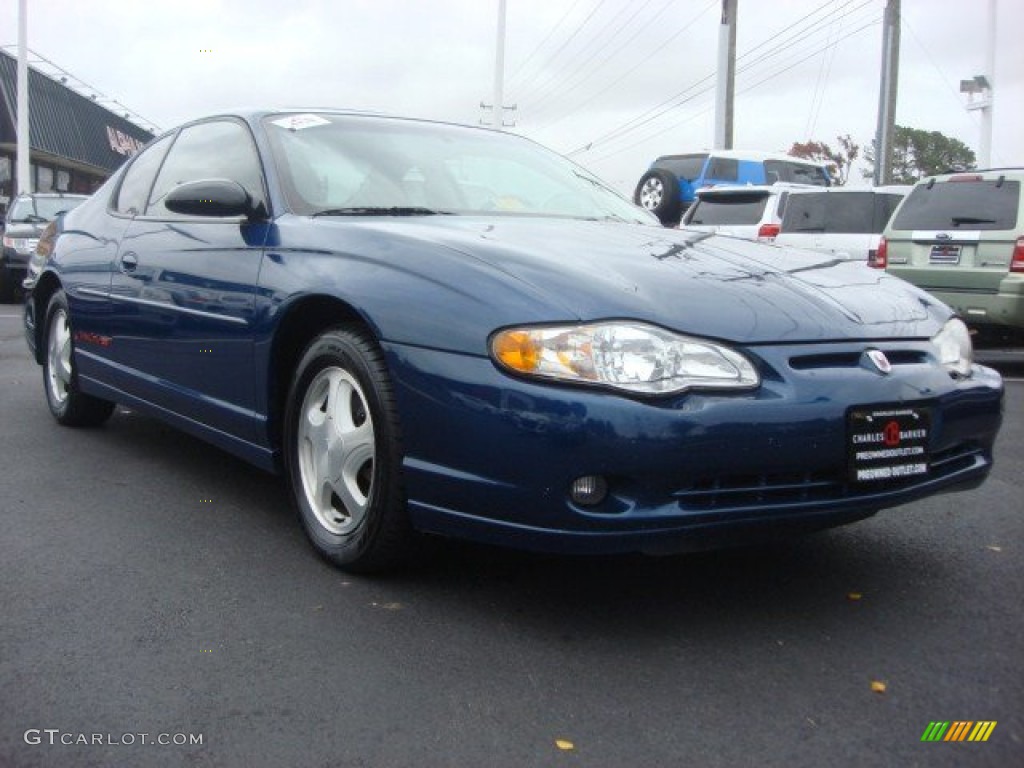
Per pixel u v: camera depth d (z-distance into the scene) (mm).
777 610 3061
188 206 3746
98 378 4879
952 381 3111
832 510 2816
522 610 3010
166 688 2498
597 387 2615
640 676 2605
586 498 2643
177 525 3781
